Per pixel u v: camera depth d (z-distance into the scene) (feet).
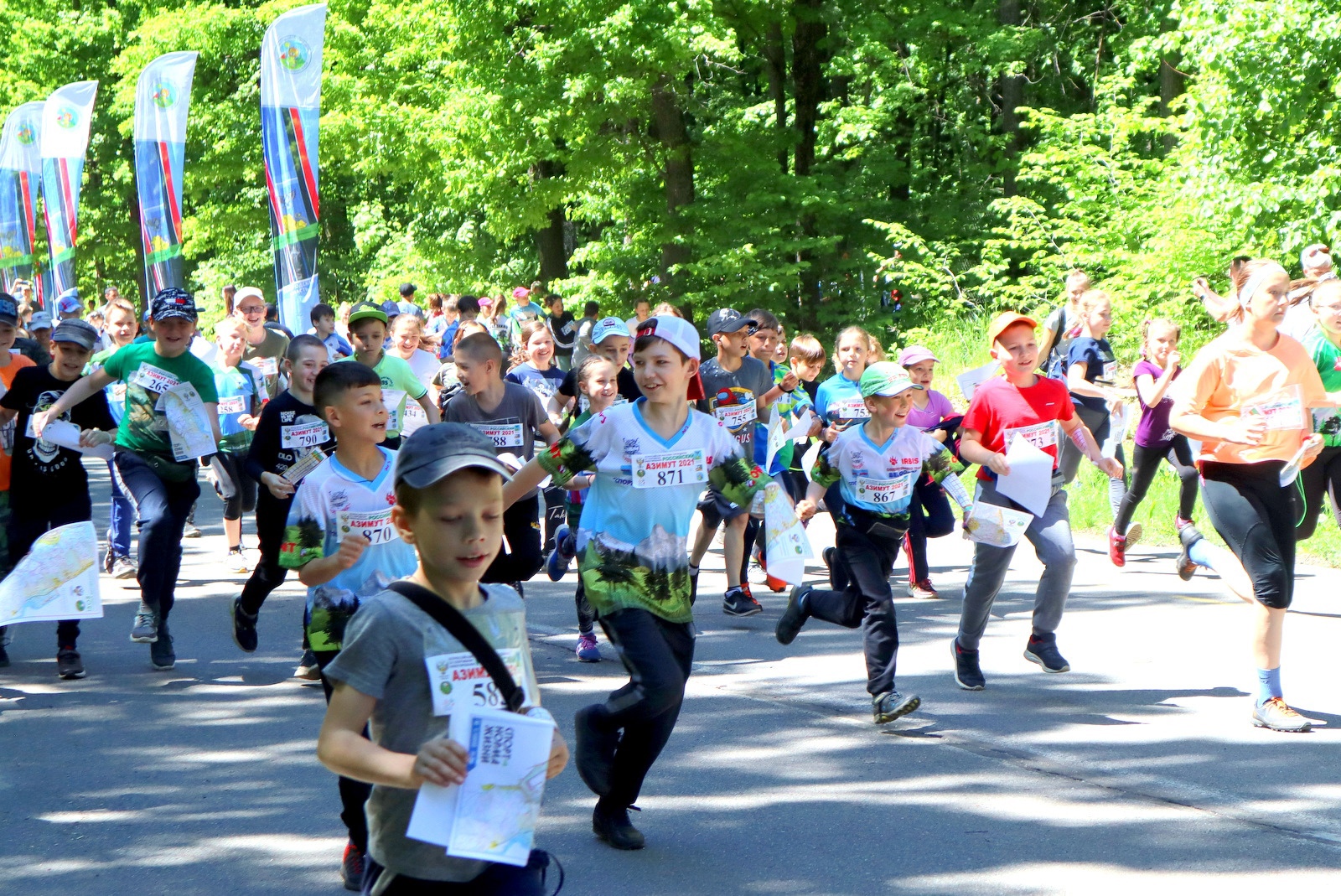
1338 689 26.22
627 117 87.30
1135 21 97.35
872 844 18.79
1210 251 62.13
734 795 20.95
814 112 98.63
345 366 18.04
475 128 86.48
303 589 39.19
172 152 69.72
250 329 46.01
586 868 18.10
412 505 10.82
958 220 99.71
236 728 25.20
